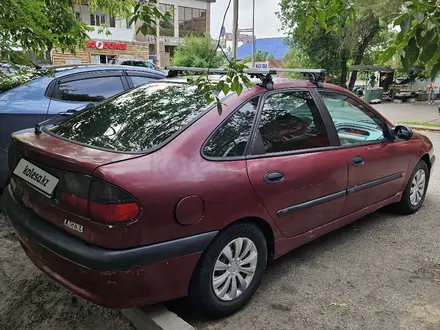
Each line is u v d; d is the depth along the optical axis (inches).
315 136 124.7
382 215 178.5
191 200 88.8
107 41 1056.8
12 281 120.4
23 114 167.3
